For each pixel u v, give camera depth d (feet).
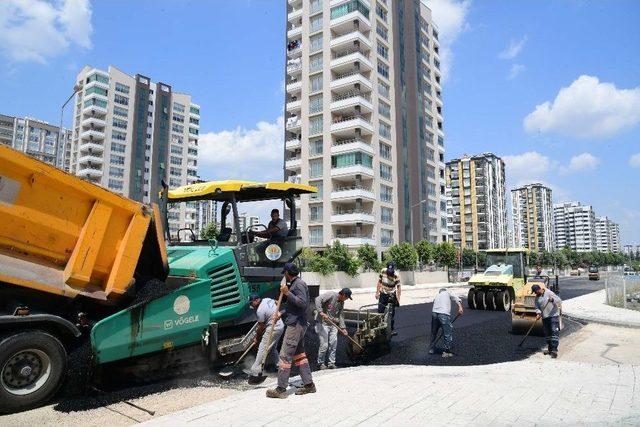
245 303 22.77
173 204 26.58
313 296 27.76
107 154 261.24
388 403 16.78
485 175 386.52
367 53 175.63
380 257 165.89
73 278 17.63
